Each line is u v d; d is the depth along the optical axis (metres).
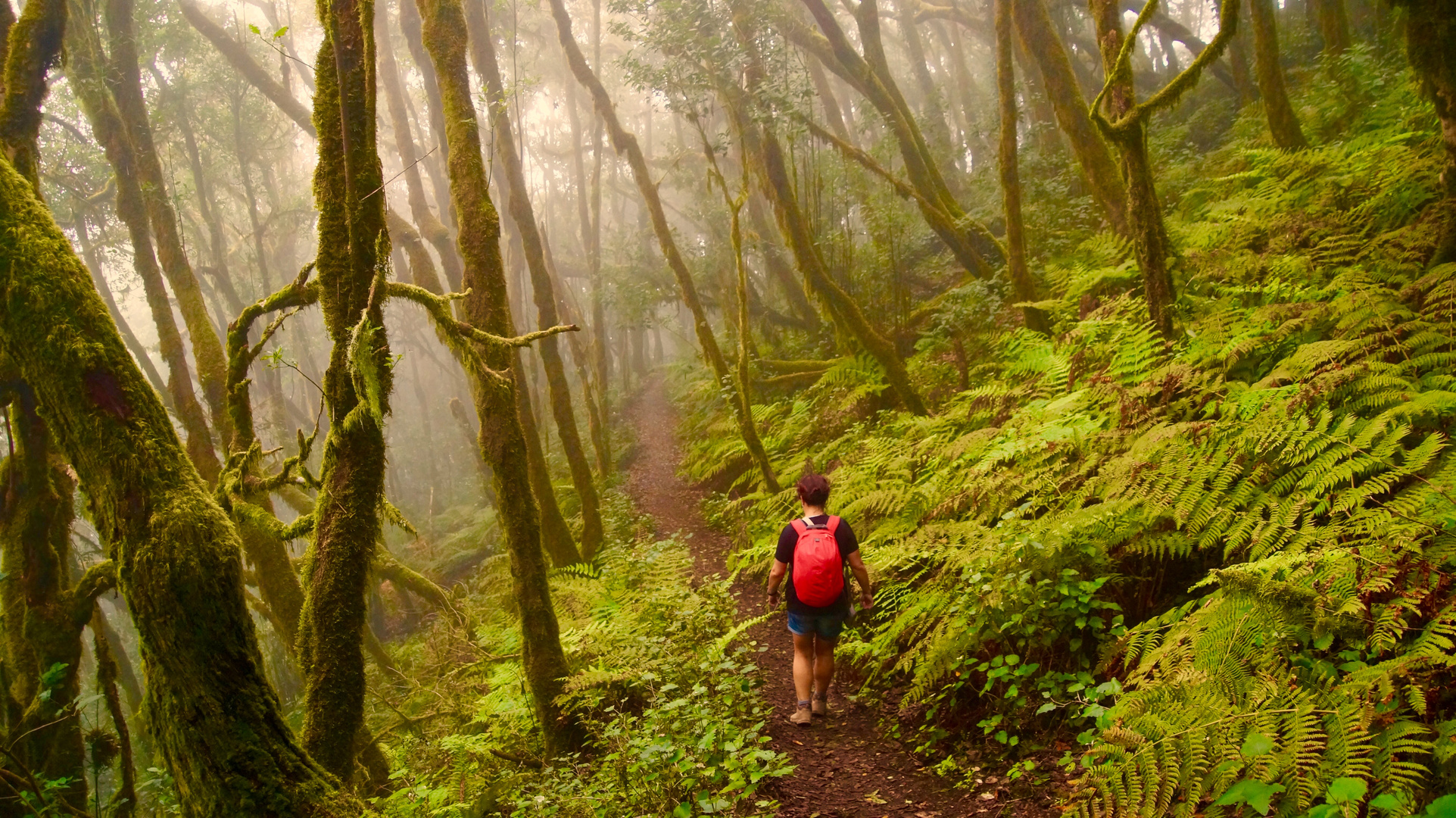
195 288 9.38
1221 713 2.82
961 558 4.66
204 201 21.33
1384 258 5.61
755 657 6.25
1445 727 2.47
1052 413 5.94
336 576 3.58
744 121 11.56
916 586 5.68
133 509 2.72
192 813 2.79
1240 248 7.37
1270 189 8.16
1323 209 7.07
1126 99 5.95
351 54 3.66
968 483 5.59
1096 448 5.16
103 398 2.73
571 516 15.11
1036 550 4.51
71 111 17.28
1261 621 3.11
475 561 18.84
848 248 13.66
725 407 16.73
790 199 10.46
